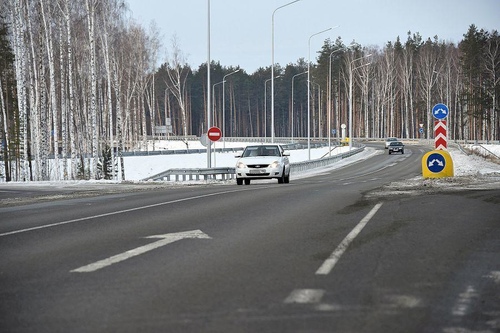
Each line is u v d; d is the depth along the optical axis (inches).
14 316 413.4
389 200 1170.0
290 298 450.0
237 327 380.2
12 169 4266.7
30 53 3988.7
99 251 661.9
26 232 837.2
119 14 4677.7
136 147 6530.5
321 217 932.6
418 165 4079.7
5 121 3848.4
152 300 447.5
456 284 496.1
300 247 670.5
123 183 2276.1
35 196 1622.8
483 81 7495.1
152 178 2583.7
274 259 603.5
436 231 777.6
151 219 946.1
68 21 3432.6
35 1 3777.1
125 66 5679.1
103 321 396.5
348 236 741.3
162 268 563.5
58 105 5802.2
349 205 1099.9
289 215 967.0
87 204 1279.5
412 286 488.7
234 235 762.8
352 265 571.5
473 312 415.2
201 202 1217.4
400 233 762.2
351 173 3385.8
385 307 426.0
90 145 5147.6
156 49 6274.6
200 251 650.8
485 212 966.4
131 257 619.8
